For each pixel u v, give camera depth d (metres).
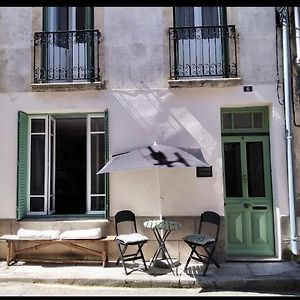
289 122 5.76
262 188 6.17
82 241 5.59
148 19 6.14
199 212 5.84
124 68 6.08
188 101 5.97
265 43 5.99
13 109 6.11
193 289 4.87
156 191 5.91
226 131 6.24
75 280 5.04
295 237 5.62
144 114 6.00
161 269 5.40
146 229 5.88
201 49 6.16
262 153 6.21
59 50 6.28
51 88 6.04
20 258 5.89
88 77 6.14
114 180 5.97
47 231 5.71
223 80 5.87
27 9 6.27
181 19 6.33
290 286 4.86
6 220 5.96
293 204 5.66
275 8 6.04
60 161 6.58
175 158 5.19
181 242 5.82
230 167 6.23
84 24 6.38
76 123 6.57
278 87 5.91
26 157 6.26
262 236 6.08
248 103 5.98
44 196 6.24
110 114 6.03
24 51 6.20
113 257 5.86
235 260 5.82
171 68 6.04
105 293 4.71
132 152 5.57
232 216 6.16
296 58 5.91
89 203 6.21
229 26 6.01
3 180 6.00
